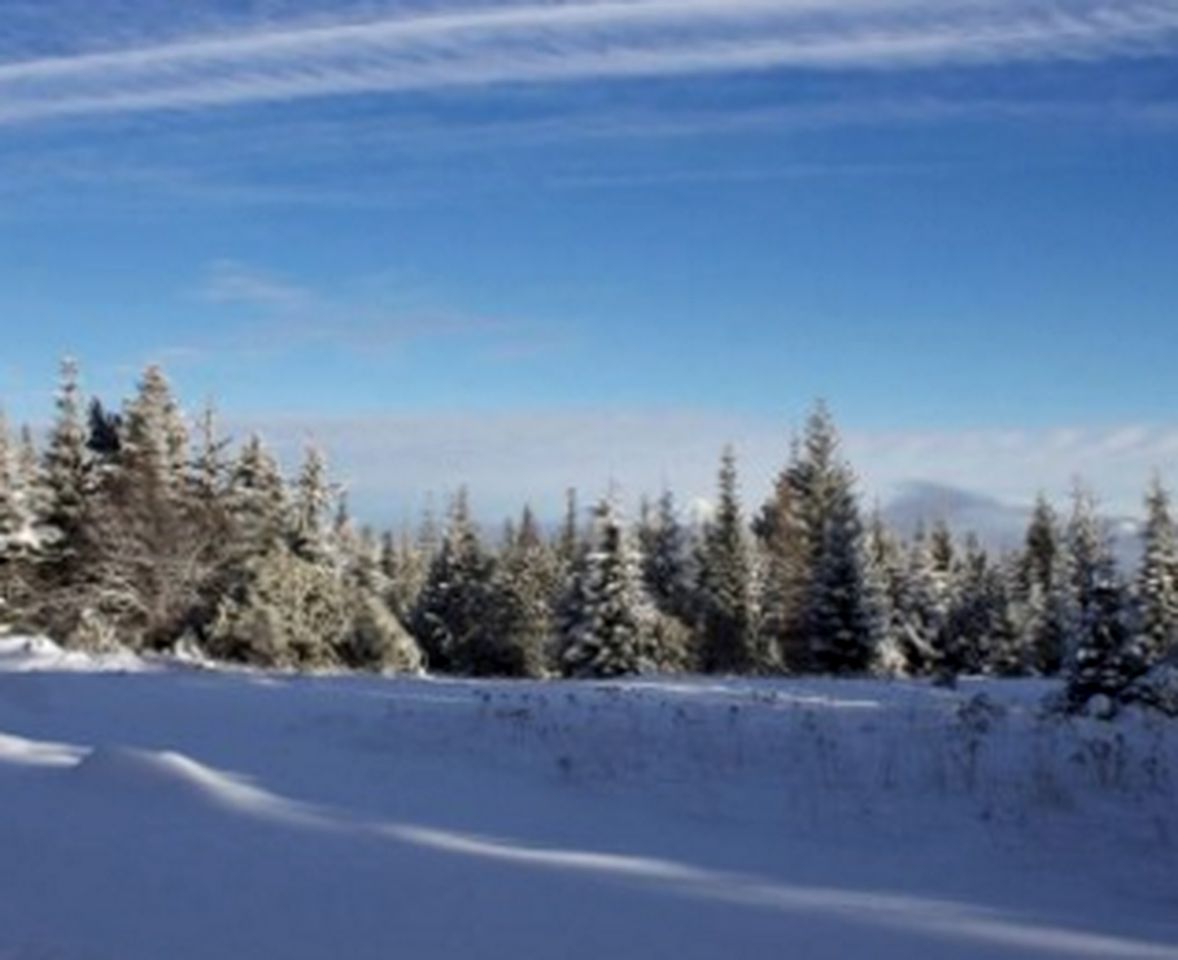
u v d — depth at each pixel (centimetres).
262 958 746
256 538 5294
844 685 2673
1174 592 5847
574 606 5856
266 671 3097
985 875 1060
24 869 939
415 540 11006
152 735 1723
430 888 911
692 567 8056
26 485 5366
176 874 933
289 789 1308
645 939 802
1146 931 888
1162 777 1385
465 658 7300
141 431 5506
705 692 2289
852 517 5862
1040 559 8538
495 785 1400
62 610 4762
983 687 2767
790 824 1244
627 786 1399
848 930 841
